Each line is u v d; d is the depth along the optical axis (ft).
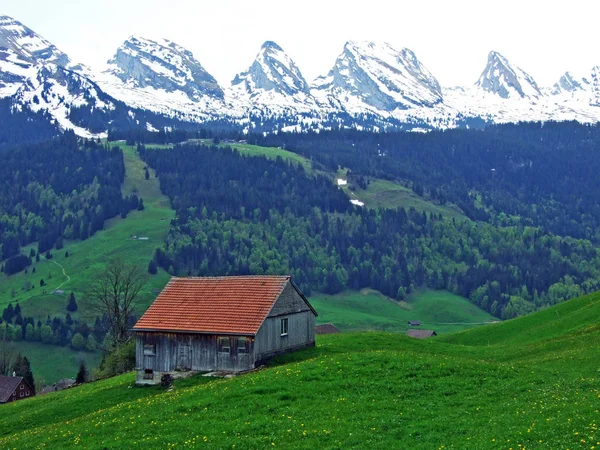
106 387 220.02
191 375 208.23
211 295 225.15
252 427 135.85
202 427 139.03
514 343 270.46
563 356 195.42
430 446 118.21
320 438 127.13
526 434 117.29
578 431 115.34
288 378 166.20
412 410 138.82
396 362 173.99
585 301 316.40
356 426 131.44
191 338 213.05
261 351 209.05
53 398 222.89
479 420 128.98
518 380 157.89
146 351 218.59
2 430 182.70
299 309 230.27
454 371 167.32
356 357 181.37
